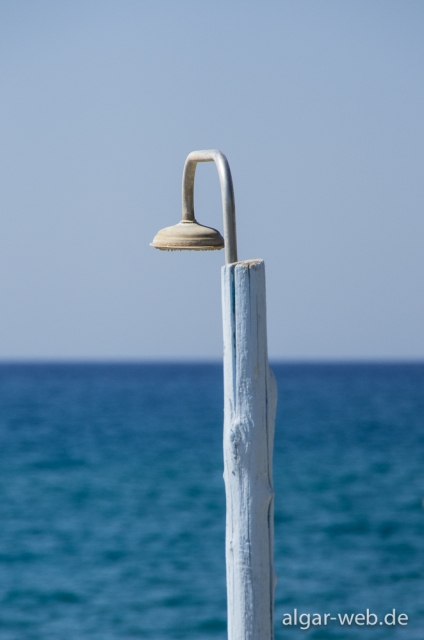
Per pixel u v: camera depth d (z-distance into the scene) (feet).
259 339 12.82
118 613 54.34
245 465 12.89
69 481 120.47
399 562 65.67
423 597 55.06
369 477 116.26
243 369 12.81
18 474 129.59
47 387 464.24
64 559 71.36
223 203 13.29
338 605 53.62
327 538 76.23
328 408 273.75
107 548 75.25
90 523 88.22
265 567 12.98
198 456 148.56
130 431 203.92
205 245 14.30
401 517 86.33
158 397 361.92
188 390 425.69
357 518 86.17
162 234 14.53
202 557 70.49
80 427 216.74
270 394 12.99
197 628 50.85
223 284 12.91
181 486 112.78
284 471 123.75
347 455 143.02
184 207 14.70
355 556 68.33
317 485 109.50
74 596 58.90
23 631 50.93
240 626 13.02
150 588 60.39
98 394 387.14
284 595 56.29
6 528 86.38
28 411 277.64
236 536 13.06
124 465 137.59
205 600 56.85
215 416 253.24
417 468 125.29
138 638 49.08
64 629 51.11
